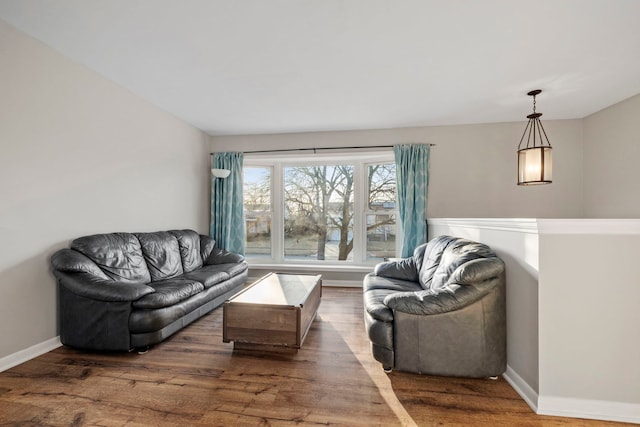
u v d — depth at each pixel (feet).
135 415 5.32
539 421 5.30
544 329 5.52
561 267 5.48
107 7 6.18
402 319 6.61
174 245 11.49
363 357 7.59
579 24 6.61
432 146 13.91
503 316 6.57
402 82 9.53
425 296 6.55
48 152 7.80
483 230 8.24
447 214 13.78
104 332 7.54
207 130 14.92
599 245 5.38
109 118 9.62
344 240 15.93
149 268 10.02
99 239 8.70
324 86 9.86
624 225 5.27
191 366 7.08
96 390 6.06
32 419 5.19
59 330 8.13
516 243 6.35
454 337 6.45
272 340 7.52
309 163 16.24
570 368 5.47
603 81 9.37
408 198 13.70
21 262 7.22
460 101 11.03
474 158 13.60
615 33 6.92
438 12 6.26
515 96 10.59
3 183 6.84
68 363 7.18
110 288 7.47
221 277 11.30
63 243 8.21
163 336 8.05
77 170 8.60
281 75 9.14
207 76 9.25
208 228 15.64
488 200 13.48
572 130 12.88
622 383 5.33
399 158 13.92
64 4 6.10
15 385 6.22
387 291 8.81
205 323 9.93
